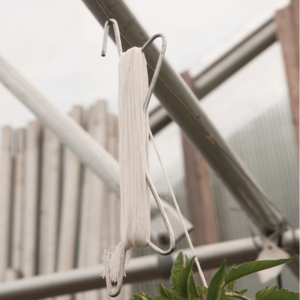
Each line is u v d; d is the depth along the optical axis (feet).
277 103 8.20
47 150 9.16
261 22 8.21
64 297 8.10
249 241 5.77
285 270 7.77
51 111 5.86
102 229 8.27
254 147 8.22
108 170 5.20
